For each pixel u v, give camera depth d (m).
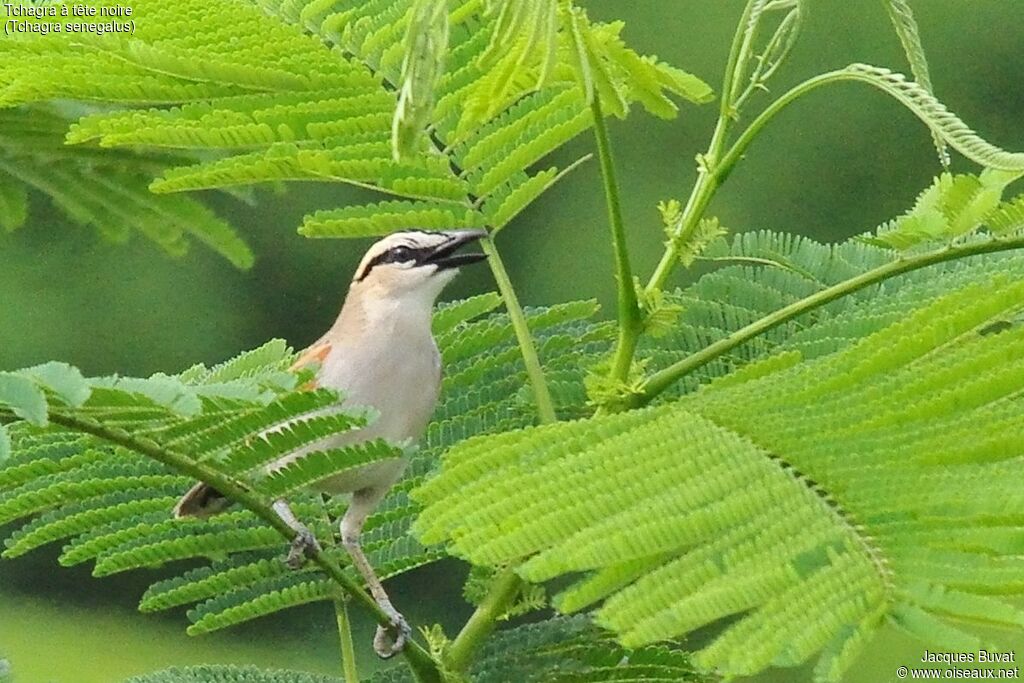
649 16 29.47
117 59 9.77
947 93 29.56
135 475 9.59
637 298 9.32
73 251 30.58
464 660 9.47
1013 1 28.56
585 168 29.52
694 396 7.55
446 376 11.50
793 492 6.41
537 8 7.49
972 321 7.38
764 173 29.45
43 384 7.00
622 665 9.87
